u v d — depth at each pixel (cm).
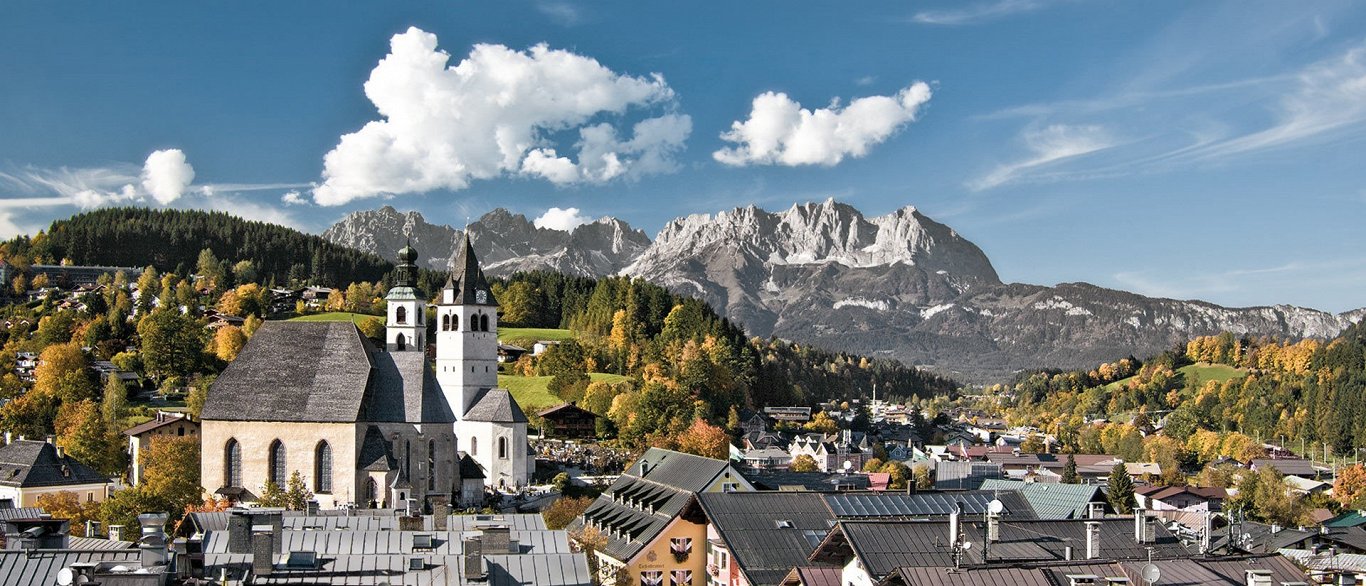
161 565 6500
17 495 17575
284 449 16500
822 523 10544
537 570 7000
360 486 16400
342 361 16912
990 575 6800
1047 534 8725
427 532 8006
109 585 6000
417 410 17150
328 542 7694
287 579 6675
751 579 9681
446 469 17650
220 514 9656
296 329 17175
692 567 11706
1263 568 7181
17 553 6625
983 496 11344
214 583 6538
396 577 6725
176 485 16175
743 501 10800
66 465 18262
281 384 16775
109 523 14875
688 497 12475
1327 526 17562
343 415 16425
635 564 11606
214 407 16700
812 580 8519
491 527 7862
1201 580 6919
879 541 8150
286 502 15375
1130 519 9112
